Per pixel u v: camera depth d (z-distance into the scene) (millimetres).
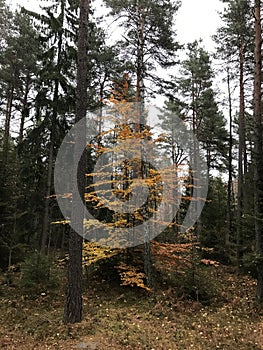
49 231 18578
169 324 8625
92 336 7668
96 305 10117
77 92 9344
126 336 7680
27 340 7605
